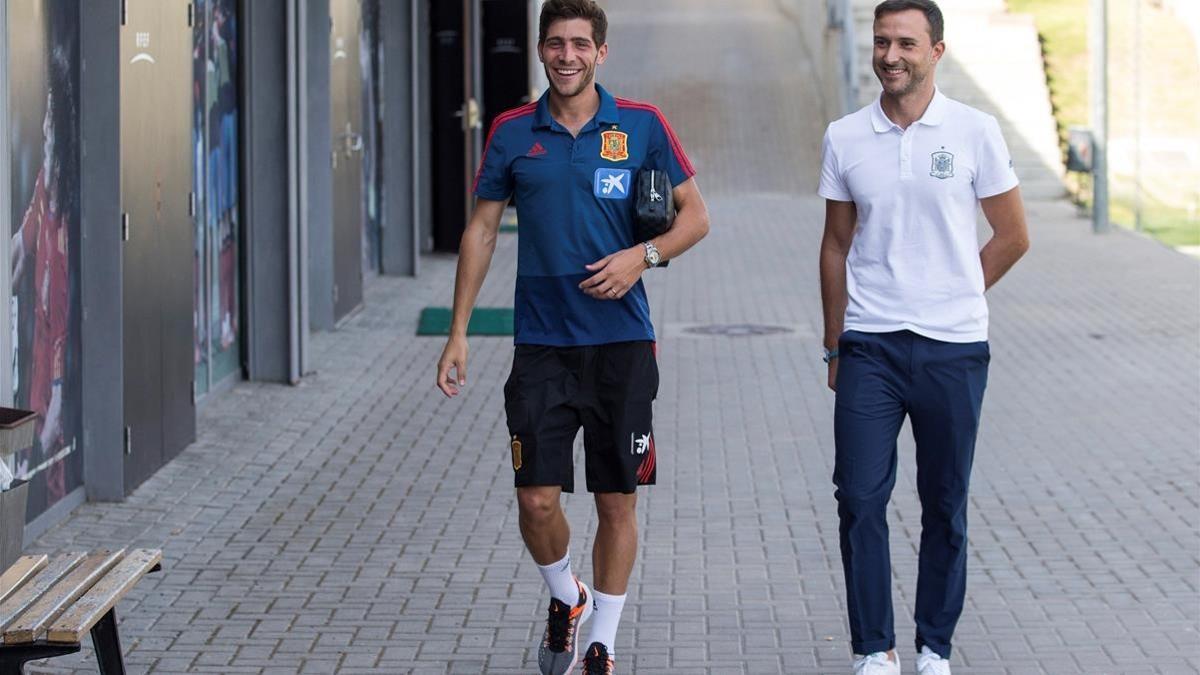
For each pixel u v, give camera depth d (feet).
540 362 18.81
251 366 39.60
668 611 22.65
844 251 19.29
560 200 18.53
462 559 25.18
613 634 19.26
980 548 25.94
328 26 46.44
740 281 60.13
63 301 26.86
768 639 21.45
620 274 18.10
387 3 58.85
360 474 30.81
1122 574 24.47
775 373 42.04
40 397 25.82
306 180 41.93
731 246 70.95
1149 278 59.98
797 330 49.06
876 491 18.63
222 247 37.78
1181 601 23.09
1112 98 101.40
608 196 18.47
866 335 18.67
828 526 27.20
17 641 15.34
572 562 25.17
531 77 81.51
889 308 18.56
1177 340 46.44
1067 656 20.81
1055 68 105.40
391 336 46.91
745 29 130.72
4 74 23.26
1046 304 53.62
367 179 57.52
